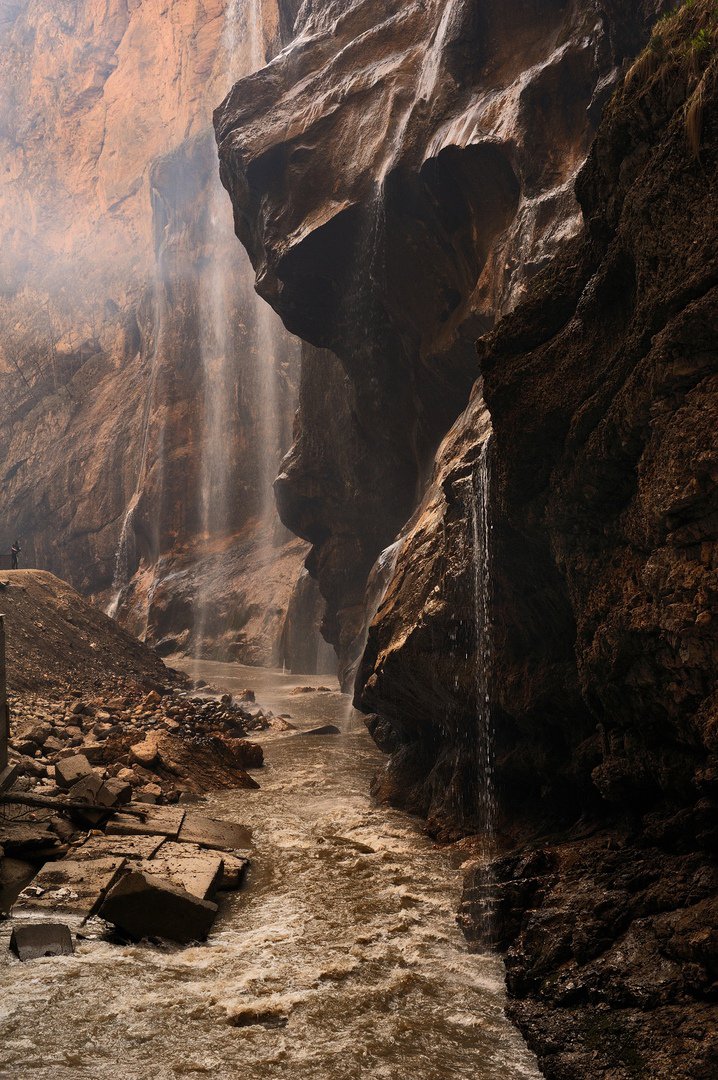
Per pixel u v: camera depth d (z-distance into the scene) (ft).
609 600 19.75
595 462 19.57
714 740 15.85
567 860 21.35
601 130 20.22
